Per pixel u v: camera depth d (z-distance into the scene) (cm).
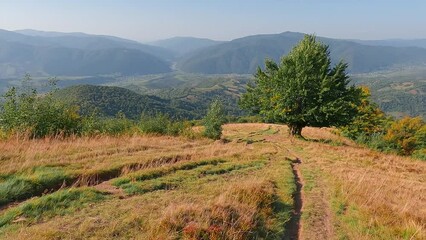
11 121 1823
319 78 3516
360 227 947
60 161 1272
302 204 1153
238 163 1636
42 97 1966
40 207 803
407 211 1109
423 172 2261
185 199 941
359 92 3634
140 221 766
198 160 1566
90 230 705
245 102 4281
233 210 886
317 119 3472
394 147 4334
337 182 1409
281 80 3659
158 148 1816
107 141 1823
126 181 1116
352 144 4059
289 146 2817
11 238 638
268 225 889
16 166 1131
